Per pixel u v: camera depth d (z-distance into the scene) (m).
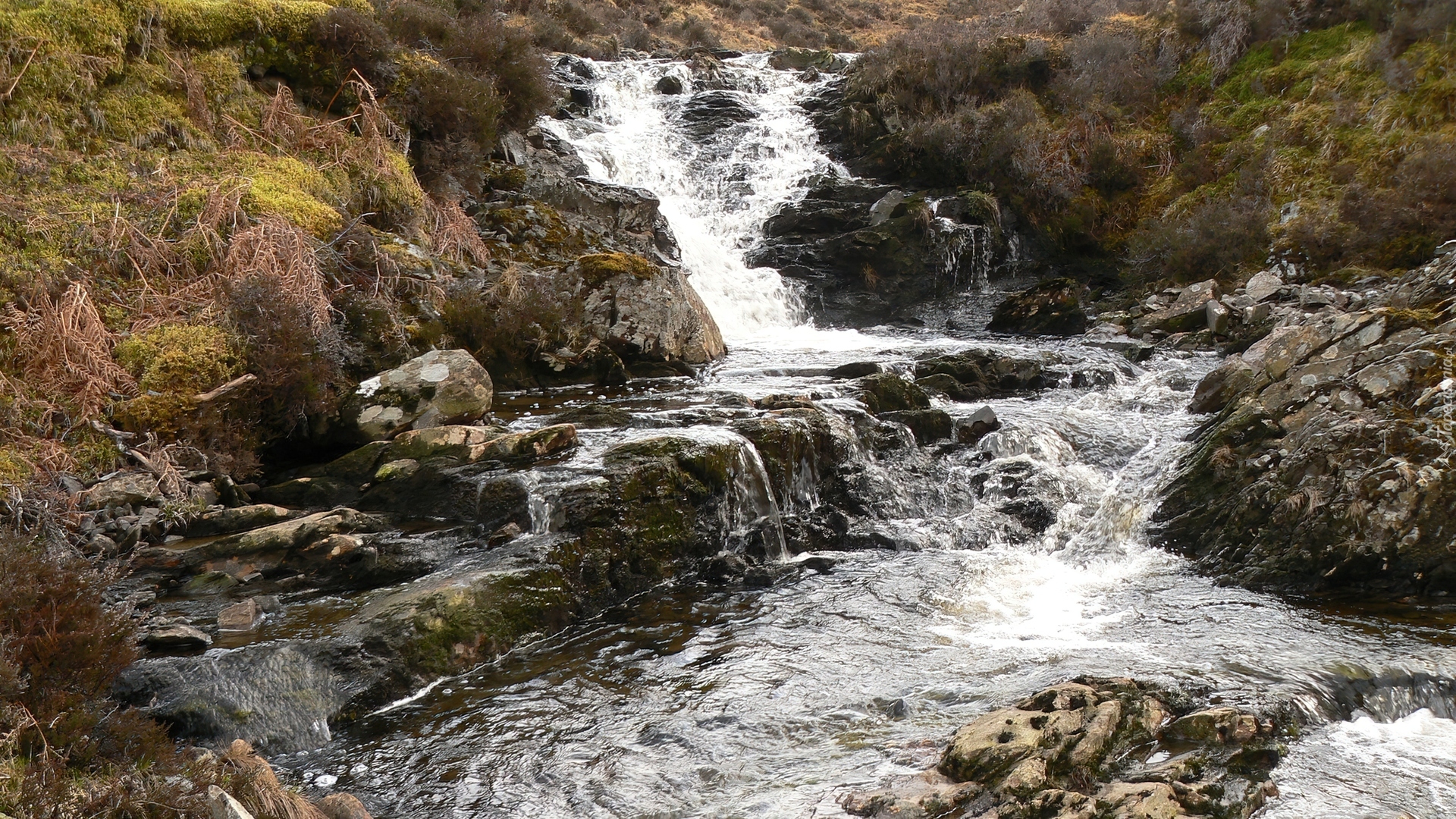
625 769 5.42
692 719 5.94
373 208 12.36
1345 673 6.18
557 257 14.03
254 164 11.32
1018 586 8.20
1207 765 4.98
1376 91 17.53
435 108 14.14
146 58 11.43
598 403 10.66
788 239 19.12
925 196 19.70
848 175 21.03
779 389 11.31
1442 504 7.84
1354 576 7.92
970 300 18.17
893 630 7.24
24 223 9.11
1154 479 9.81
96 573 5.80
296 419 9.18
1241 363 11.34
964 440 10.84
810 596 7.97
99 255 9.31
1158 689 5.66
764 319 17.28
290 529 7.53
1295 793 4.93
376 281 10.88
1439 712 6.07
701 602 7.89
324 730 5.89
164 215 9.99
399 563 7.55
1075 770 4.86
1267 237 16.72
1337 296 14.17
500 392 11.46
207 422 8.54
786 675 6.51
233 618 6.72
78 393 8.24
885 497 9.78
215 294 9.36
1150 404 11.92
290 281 9.60
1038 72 21.77
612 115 21.80
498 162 16.14
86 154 10.32
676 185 20.02
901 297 18.33
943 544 9.21
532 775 5.41
